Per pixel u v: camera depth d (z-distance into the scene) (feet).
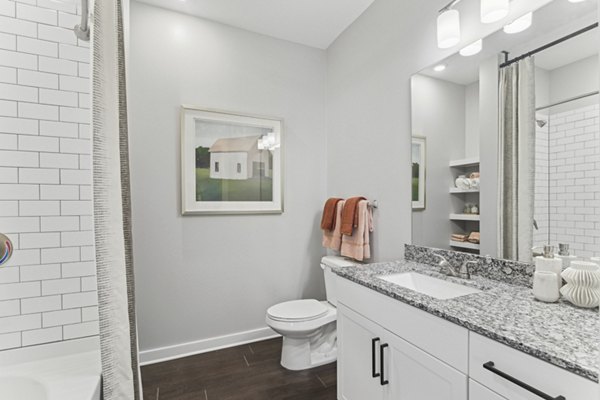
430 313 3.30
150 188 7.06
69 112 4.07
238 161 7.98
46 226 3.95
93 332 4.18
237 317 8.02
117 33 3.41
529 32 4.10
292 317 6.46
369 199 7.22
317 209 9.12
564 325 2.77
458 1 4.77
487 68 4.62
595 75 3.44
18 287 3.82
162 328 7.18
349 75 8.02
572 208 3.61
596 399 1.98
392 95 6.49
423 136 5.69
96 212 3.13
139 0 6.94
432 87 5.51
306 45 8.98
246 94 8.13
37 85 3.91
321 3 7.11
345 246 7.27
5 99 3.75
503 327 2.72
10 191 3.78
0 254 3.72
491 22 4.46
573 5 3.66
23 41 3.84
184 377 6.41
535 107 4.01
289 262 8.71
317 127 9.13
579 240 3.54
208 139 7.63
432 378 3.31
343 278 5.12
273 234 8.49
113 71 3.32
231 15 7.53
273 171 8.43
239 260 8.05
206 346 7.60
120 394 3.25
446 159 5.25
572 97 3.63
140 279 6.97
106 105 3.23
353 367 4.83
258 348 7.73
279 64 8.59
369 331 4.42
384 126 6.73
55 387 3.39
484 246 4.64
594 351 2.26
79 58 4.12
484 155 4.64
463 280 4.46
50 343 3.97
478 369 2.80
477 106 4.75
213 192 7.68
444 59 5.28
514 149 4.25
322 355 7.01
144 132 6.99
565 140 3.68
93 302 4.18
